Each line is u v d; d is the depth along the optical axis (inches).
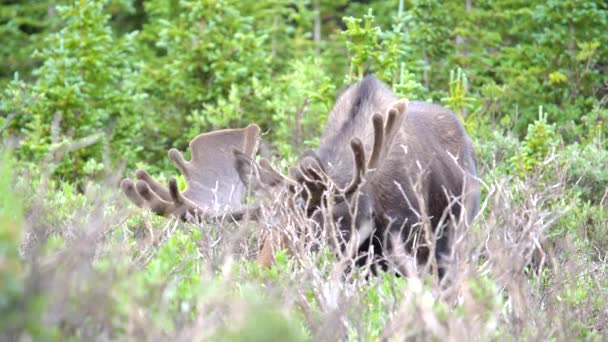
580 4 788.0
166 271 292.2
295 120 711.7
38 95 672.4
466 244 327.6
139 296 248.5
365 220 416.5
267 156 575.5
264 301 273.9
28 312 196.7
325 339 264.4
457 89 677.3
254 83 738.2
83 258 248.5
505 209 358.3
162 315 245.8
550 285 376.8
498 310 288.5
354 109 452.4
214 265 298.8
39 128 655.8
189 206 412.8
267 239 370.6
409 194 436.8
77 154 682.8
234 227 405.7
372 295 317.1
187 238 378.6
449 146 479.8
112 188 338.6
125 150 708.7
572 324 316.2
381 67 669.3
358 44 667.4
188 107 763.4
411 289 287.4
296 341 227.5
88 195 372.2
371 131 438.6
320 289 299.1
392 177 434.6
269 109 740.0
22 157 647.1
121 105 736.3
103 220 315.9
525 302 303.6
